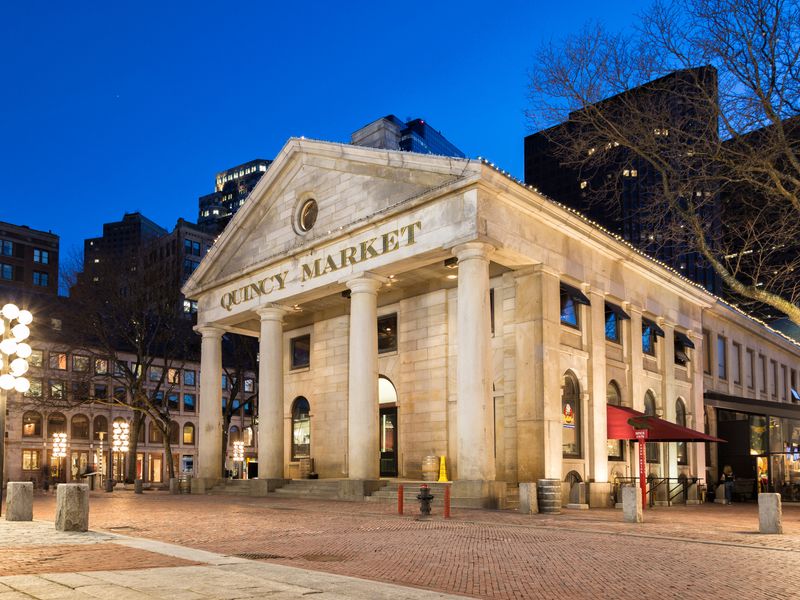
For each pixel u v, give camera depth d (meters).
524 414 27.59
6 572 9.66
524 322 28.19
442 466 29.38
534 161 110.50
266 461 33.38
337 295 35.38
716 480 42.06
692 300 40.44
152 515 21.38
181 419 88.06
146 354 51.69
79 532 15.11
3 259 98.50
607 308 32.25
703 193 21.50
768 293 19.31
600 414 30.39
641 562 12.25
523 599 9.03
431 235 26.62
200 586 8.48
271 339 34.12
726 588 9.91
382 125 45.53
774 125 18.09
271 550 13.30
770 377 52.75
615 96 21.09
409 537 15.57
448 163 26.23
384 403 34.31
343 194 31.44
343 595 8.09
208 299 38.66
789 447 42.75
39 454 74.44
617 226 79.44
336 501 27.67
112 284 49.75
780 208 20.69
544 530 17.45
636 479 31.91
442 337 31.84
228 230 37.31
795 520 23.52
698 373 40.28
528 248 27.45
